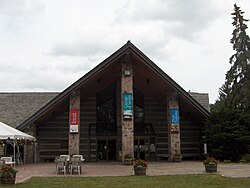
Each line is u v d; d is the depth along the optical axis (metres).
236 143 27.14
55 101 26.30
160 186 12.41
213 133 27.70
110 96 31.61
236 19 33.59
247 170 18.61
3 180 13.09
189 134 32.50
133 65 27.03
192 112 30.05
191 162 26.75
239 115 28.00
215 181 13.59
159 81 27.55
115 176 15.96
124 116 25.23
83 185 12.84
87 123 31.14
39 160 29.91
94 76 25.89
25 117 31.88
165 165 23.12
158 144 31.44
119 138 30.20
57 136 30.64
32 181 14.15
